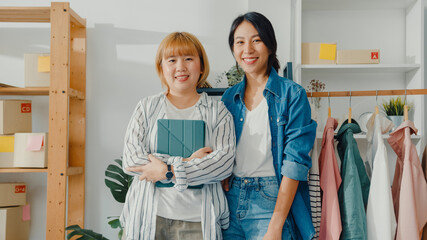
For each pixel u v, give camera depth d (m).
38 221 2.53
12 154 2.29
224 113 1.55
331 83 2.46
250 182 1.54
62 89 2.17
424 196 1.75
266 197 1.52
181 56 1.49
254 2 2.45
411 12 2.37
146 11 2.57
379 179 1.75
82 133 2.48
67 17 2.18
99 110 2.54
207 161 1.38
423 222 1.74
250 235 1.52
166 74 1.51
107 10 2.57
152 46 2.55
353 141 1.80
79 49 2.50
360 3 2.36
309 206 1.61
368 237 1.73
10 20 2.46
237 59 1.63
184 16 2.55
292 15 2.42
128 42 2.56
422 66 2.22
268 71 1.66
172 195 1.42
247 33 1.58
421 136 2.16
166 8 2.56
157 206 1.42
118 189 2.37
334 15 2.48
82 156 2.47
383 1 2.33
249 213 1.52
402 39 2.46
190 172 1.36
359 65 2.20
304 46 2.23
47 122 2.56
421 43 2.26
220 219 1.56
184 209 1.42
